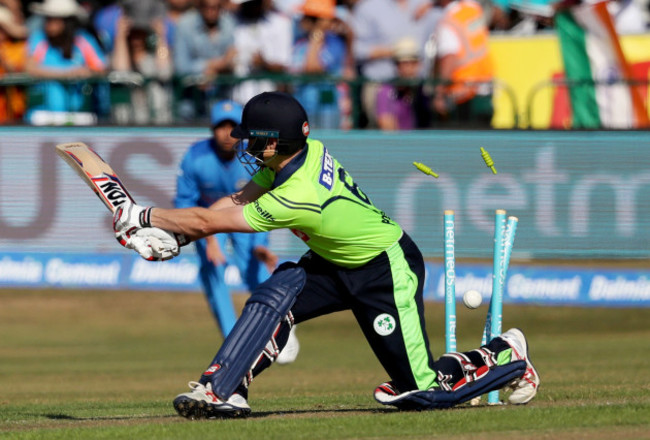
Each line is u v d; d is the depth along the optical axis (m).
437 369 22.56
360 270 21.95
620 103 54.56
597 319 54.81
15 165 51.47
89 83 52.72
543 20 60.81
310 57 54.47
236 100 52.75
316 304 22.42
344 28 55.38
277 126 20.80
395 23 55.25
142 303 57.47
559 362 41.25
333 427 19.75
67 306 56.66
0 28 57.28
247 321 21.78
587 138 51.94
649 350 45.69
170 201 50.88
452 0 56.62
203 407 21.14
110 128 50.97
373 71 55.06
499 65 56.16
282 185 21.09
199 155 38.47
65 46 55.12
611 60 55.59
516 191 51.84
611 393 26.56
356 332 54.78
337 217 21.30
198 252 39.59
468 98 54.16
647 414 20.70
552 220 52.09
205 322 55.03
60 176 51.41
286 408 25.59
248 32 55.28
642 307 51.75
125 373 40.56
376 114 53.03
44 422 22.92
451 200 51.66
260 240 38.97
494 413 21.11
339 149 51.38
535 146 51.75
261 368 22.23
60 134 51.19
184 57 54.47
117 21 56.38
